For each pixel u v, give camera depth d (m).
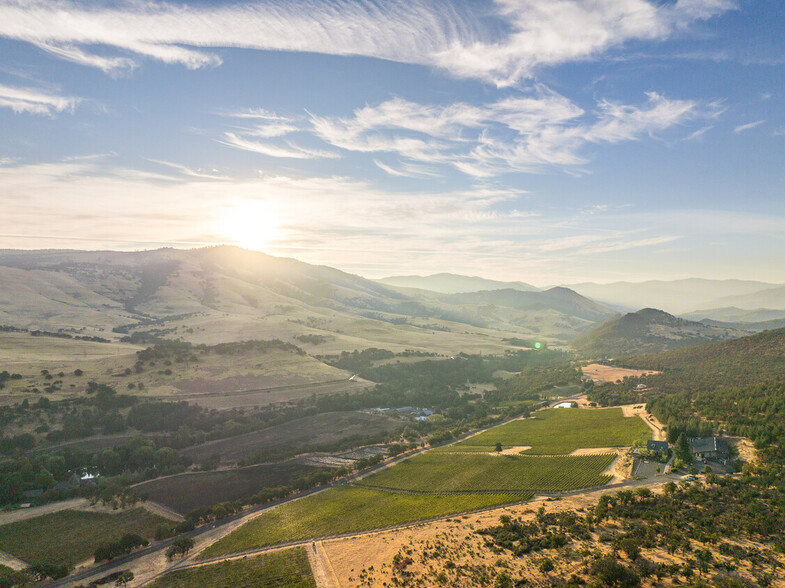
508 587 86.69
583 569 89.88
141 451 198.12
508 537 109.25
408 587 95.19
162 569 122.50
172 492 173.12
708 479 126.75
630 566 88.06
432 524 129.12
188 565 123.12
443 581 94.50
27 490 169.12
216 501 166.00
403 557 109.06
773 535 94.38
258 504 163.25
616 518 111.69
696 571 84.56
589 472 153.38
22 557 130.62
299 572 112.25
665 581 82.44
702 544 94.19
